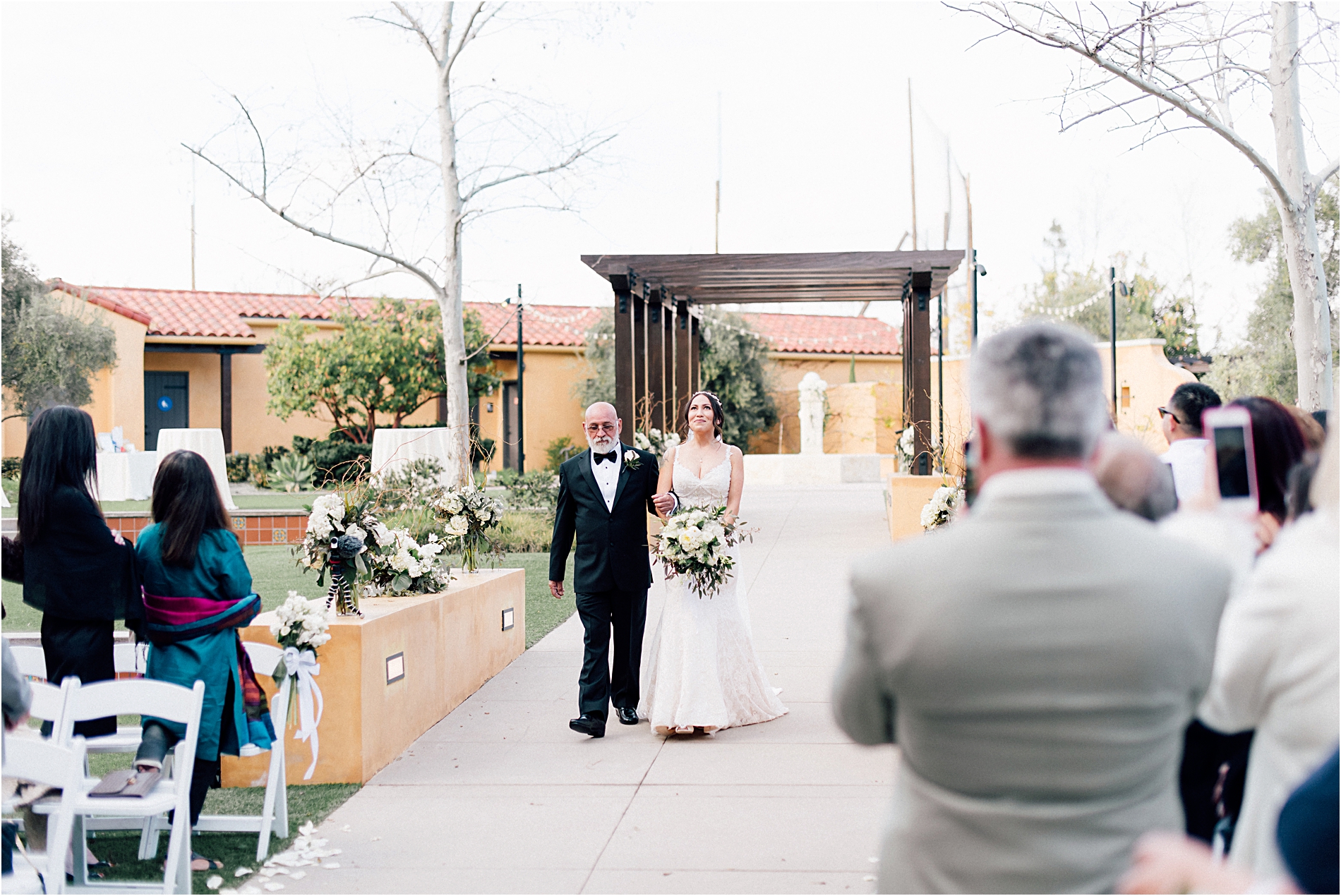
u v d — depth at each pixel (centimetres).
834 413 3250
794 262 1385
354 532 539
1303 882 142
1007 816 165
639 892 375
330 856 415
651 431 1367
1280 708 182
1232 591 178
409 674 572
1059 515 168
